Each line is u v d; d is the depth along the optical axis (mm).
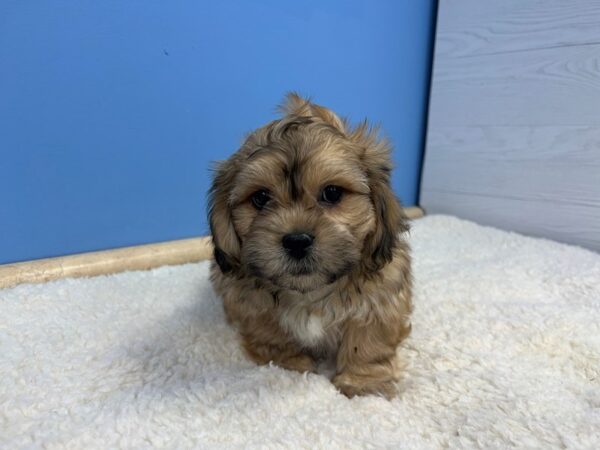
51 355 270
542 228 483
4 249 381
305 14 455
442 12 512
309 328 265
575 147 445
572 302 341
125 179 414
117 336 296
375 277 258
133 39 386
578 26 421
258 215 238
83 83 377
